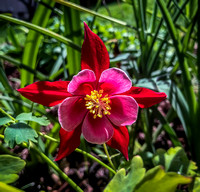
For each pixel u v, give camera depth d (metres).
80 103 0.11
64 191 0.16
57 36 0.14
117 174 0.10
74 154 0.18
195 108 0.15
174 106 0.16
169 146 0.21
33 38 0.16
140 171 0.09
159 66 0.27
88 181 0.16
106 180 0.16
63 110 0.10
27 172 0.15
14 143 0.10
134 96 0.11
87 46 0.11
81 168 0.17
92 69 0.11
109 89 0.11
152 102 0.11
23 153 0.16
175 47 0.15
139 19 0.17
